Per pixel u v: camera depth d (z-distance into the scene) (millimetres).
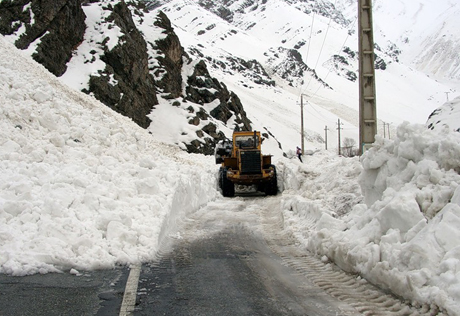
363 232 5715
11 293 4457
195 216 10641
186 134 32844
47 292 4547
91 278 5125
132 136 14047
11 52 17359
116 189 7789
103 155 10250
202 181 13961
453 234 4395
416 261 4457
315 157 32188
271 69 191500
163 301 4484
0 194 6273
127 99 30062
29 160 8148
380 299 4602
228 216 10805
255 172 16219
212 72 137250
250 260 6359
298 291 4910
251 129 49531
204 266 5945
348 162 10789
